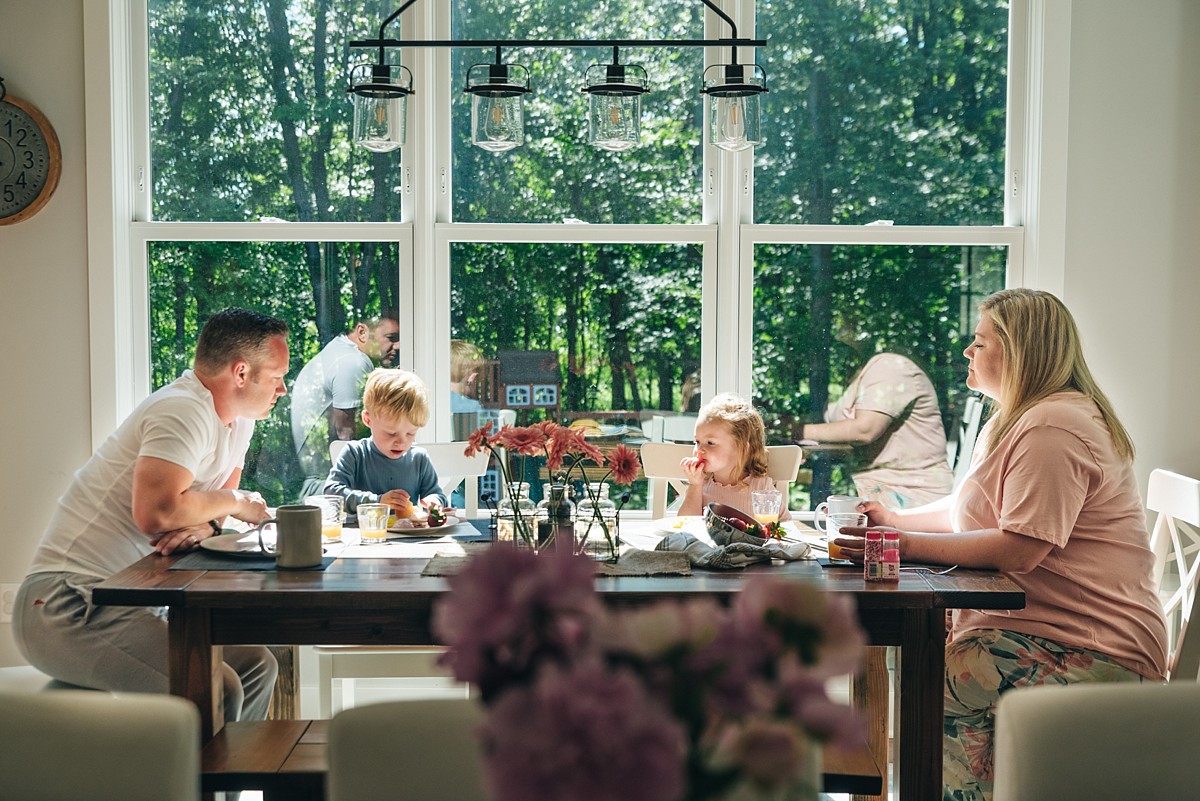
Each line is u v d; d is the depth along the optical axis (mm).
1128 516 2264
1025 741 1241
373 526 2381
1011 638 2213
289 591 1920
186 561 2170
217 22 3482
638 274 3527
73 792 1214
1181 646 2277
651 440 3564
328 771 1236
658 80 3490
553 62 3496
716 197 3494
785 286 3520
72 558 2416
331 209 3520
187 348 3527
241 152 3508
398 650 2824
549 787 625
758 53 3486
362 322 3525
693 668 704
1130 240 3400
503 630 708
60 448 3418
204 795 1930
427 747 1230
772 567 2133
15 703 1241
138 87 3477
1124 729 1240
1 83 3330
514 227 3492
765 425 3547
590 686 645
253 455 3566
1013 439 2266
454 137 3520
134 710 1233
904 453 3529
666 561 2146
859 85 3490
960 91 3482
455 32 3498
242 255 3514
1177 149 3379
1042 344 2346
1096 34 3365
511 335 3547
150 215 3506
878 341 3521
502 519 2307
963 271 3496
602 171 3520
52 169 3332
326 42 3480
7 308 3385
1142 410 3428
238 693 2322
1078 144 3389
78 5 3334
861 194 3506
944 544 2162
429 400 3527
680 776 636
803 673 708
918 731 2000
